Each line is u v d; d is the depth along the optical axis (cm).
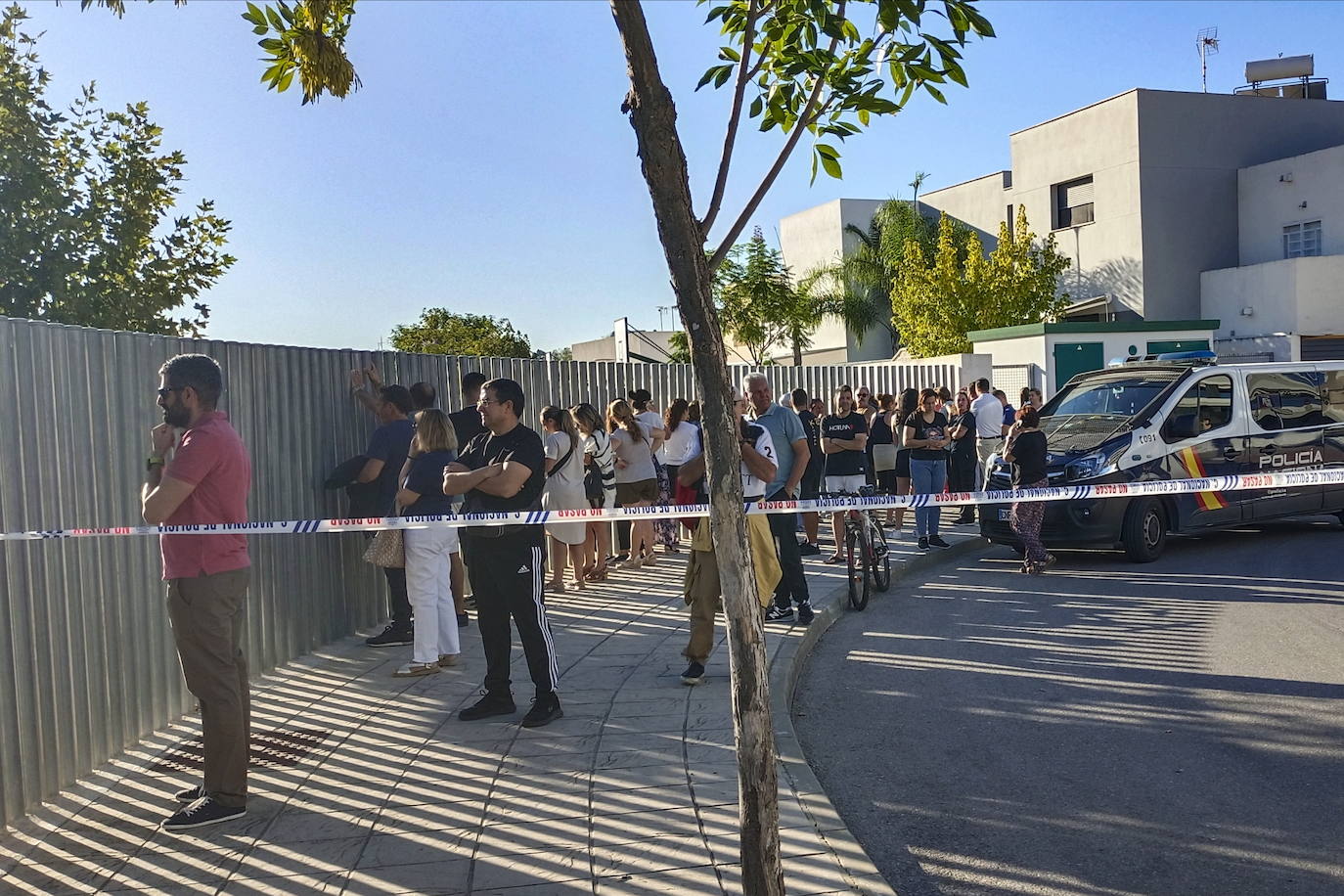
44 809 523
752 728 317
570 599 1033
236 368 756
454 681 739
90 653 583
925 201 3731
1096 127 2997
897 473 1448
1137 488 623
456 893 414
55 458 562
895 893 404
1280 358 2639
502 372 1213
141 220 1111
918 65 364
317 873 437
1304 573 1091
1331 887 421
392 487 855
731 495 313
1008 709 674
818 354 3844
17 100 1041
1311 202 2748
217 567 496
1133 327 2255
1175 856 454
